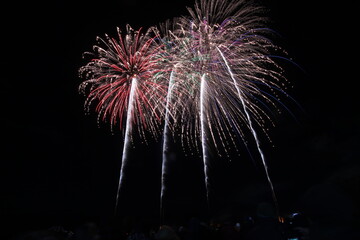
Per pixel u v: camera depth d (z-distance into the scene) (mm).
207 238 6281
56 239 3102
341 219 2695
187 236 6477
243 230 6406
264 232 3850
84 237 4555
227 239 6203
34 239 3014
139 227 8242
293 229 4508
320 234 2750
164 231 4309
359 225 2658
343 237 2625
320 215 2783
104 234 7547
